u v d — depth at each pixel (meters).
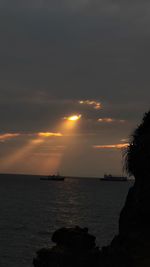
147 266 17.81
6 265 49.12
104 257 20.66
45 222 92.12
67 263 21.02
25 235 72.19
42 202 152.75
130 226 21.02
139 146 21.78
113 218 102.62
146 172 21.45
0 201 151.38
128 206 22.89
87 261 20.98
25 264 49.91
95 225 87.25
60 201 159.62
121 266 19.00
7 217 100.88
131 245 19.67
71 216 105.88
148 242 19.31
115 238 22.25
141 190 21.39
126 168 22.78
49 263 21.20
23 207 130.62
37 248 60.12
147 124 22.77
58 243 23.17
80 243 22.08
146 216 20.52
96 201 163.62
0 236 70.06
